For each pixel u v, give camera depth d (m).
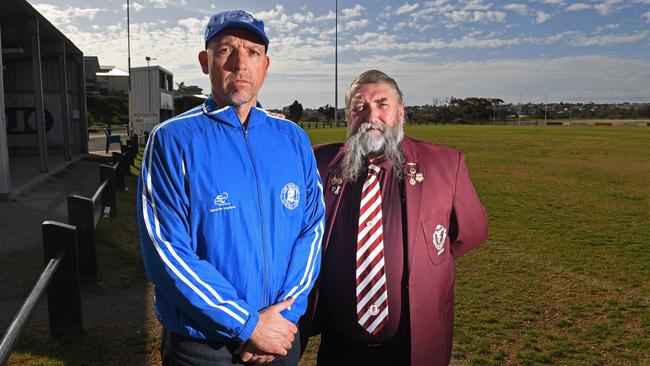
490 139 30.34
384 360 2.42
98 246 5.95
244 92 1.87
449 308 2.39
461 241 2.46
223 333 1.73
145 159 1.82
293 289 1.93
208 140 1.83
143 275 5.23
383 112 2.35
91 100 57.81
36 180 10.39
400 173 2.33
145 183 1.79
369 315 2.29
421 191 2.29
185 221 1.80
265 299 1.88
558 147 24.06
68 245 3.59
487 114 86.38
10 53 14.70
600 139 30.44
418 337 2.24
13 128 15.91
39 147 11.65
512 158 18.88
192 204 1.79
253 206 1.84
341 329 2.38
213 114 1.88
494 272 5.51
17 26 11.74
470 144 26.14
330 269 2.35
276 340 1.80
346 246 2.31
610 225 7.87
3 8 10.35
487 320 4.17
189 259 1.73
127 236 6.68
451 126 60.53
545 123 76.31
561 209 9.20
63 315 3.65
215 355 1.83
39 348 3.46
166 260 1.72
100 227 6.72
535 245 6.67
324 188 2.42
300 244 1.99
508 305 4.52
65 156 14.77
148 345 3.60
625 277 5.31
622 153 20.86
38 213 7.75
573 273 5.46
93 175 12.67
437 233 2.29
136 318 4.09
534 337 3.85
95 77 66.00
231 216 1.80
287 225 1.93
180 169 1.79
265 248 1.86
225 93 1.87
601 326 4.05
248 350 1.81
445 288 2.34
